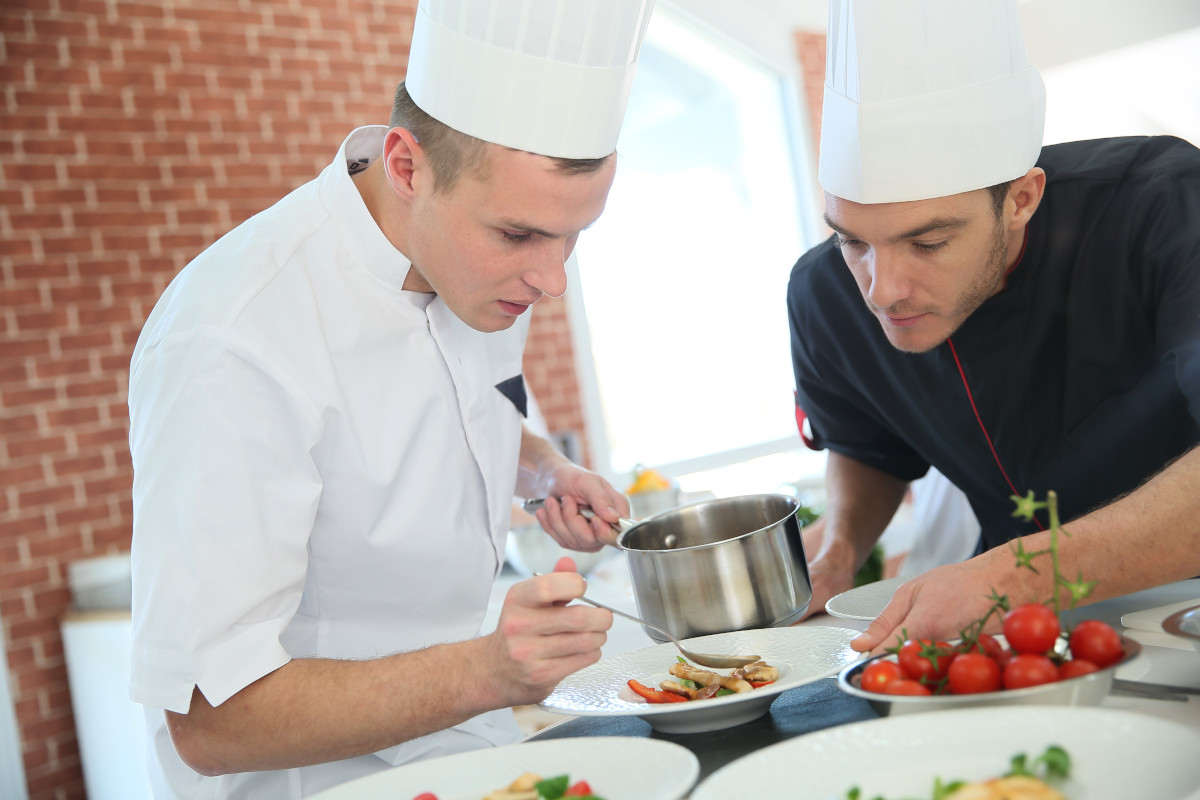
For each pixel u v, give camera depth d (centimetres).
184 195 376
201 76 383
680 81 516
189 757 95
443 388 118
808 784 67
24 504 342
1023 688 71
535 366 454
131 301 364
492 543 127
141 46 372
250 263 107
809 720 87
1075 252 127
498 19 95
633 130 497
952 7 105
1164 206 121
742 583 107
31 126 352
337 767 109
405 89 108
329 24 413
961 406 141
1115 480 136
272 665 94
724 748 85
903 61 106
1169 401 127
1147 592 113
